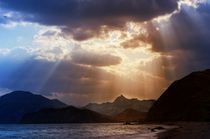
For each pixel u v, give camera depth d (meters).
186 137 79.12
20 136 151.75
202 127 133.00
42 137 135.25
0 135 164.62
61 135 147.75
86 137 116.88
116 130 181.75
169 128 143.88
